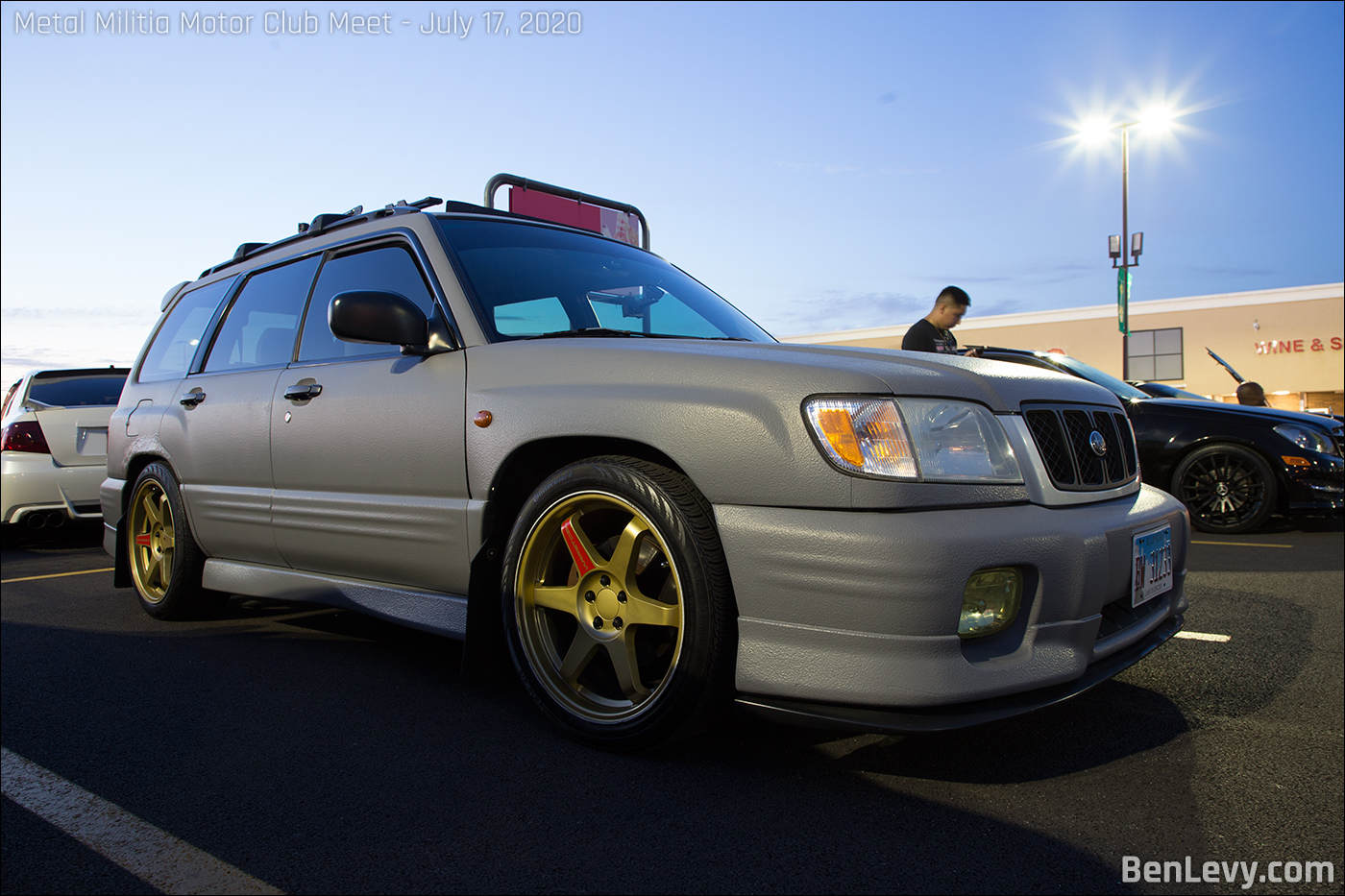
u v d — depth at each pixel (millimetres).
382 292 2393
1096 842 1657
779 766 1990
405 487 2504
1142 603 2146
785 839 1663
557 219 4469
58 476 5992
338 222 3125
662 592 2041
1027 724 2254
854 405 1821
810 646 1794
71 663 2963
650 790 1874
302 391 2830
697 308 3051
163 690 2635
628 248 3242
